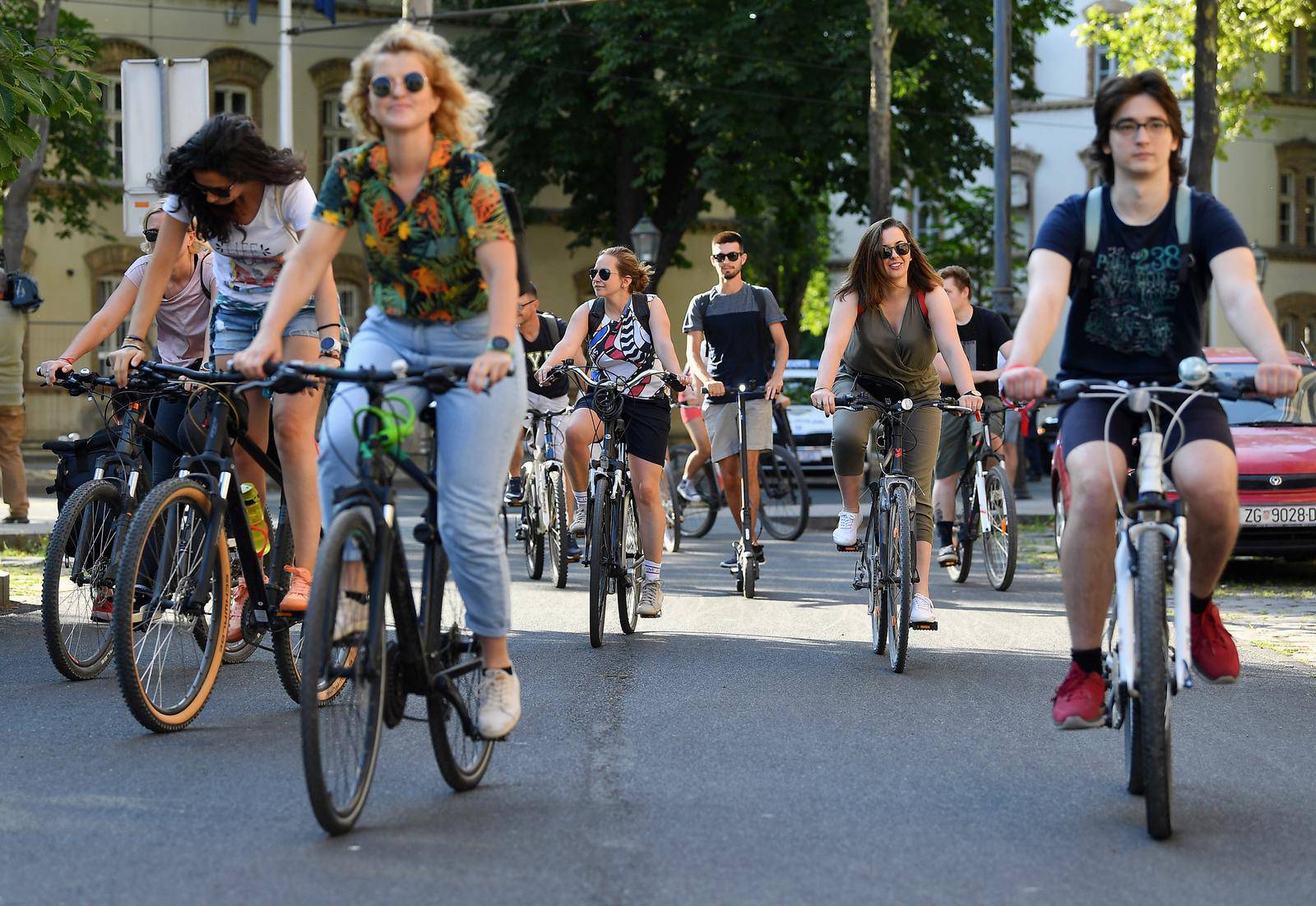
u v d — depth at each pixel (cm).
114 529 738
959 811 522
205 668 652
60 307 3603
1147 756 485
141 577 613
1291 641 916
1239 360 1406
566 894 426
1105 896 433
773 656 845
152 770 565
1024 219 4916
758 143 3316
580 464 1031
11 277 1435
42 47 1027
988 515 1180
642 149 3431
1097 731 652
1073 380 530
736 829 495
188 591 638
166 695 629
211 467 653
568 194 3791
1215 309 4231
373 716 491
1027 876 451
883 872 452
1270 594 1145
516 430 516
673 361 953
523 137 3538
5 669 769
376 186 498
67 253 3606
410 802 523
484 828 491
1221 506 501
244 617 672
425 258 503
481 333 521
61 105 1009
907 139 3475
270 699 700
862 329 851
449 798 529
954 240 4238
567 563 1168
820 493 2356
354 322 3759
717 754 601
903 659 792
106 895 424
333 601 464
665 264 3650
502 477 516
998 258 2395
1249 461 1179
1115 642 530
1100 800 539
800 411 2500
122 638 604
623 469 918
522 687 740
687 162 3650
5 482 1464
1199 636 538
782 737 635
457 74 500
